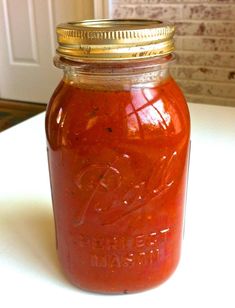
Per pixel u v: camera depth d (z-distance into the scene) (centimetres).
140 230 22
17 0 140
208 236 28
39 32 142
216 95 110
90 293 23
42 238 28
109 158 21
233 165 39
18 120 141
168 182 22
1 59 154
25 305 22
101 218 22
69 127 21
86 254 23
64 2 132
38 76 150
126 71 20
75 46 19
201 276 24
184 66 110
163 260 23
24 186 35
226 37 103
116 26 21
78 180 22
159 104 21
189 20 105
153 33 19
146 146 21
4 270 25
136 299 23
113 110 20
